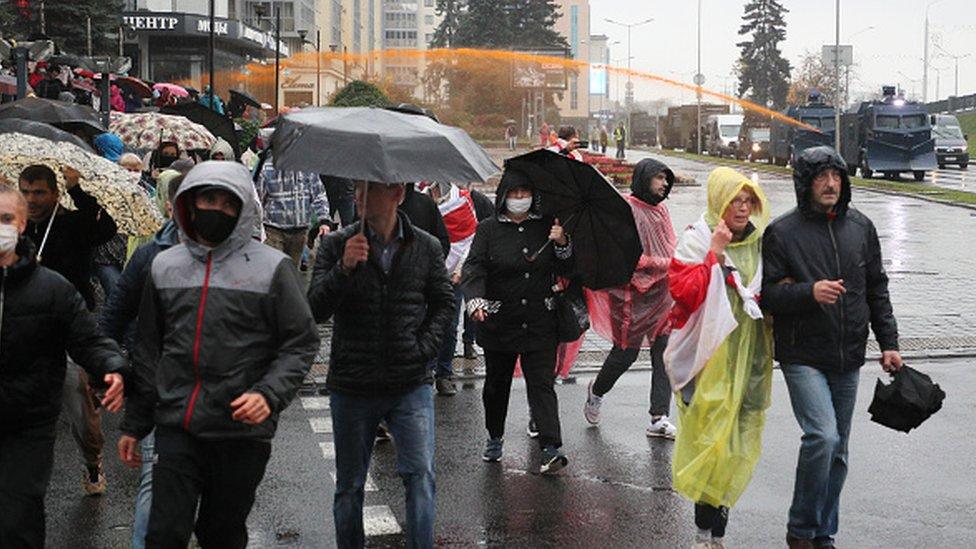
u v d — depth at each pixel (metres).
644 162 9.09
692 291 6.41
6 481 4.95
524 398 10.77
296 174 12.77
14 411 5.01
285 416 9.91
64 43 43.12
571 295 8.18
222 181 4.92
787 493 7.87
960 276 19.27
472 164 5.55
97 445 7.56
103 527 7.05
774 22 132.62
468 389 11.14
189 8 71.88
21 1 26.86
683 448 6.59
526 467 8.46
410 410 5.97
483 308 7.96
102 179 6.90
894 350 6.68
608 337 9.29
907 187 42.25
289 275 5.07
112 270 9.91
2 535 4.90
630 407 10.39
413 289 5.90
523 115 99.38
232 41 69.88
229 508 5.06
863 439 9.22
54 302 5.05
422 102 91.81
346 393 5.90
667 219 9.26
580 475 8.26
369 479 8.09
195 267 5.03
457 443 9.12
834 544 6.80
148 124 14.52
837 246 6.46
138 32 64.31
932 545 6.81
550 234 7.93
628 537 6.93
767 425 9.67
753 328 6.62
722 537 6.62
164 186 8.84
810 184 6.45
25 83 16.28
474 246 8.07
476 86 99.56
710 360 6.48
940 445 9.05
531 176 7.90
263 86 75.19
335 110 5.74
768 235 6.55
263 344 5.04
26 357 5.02
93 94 23.12
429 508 5.96
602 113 136.12
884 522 7.22
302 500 7.58
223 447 4.99
